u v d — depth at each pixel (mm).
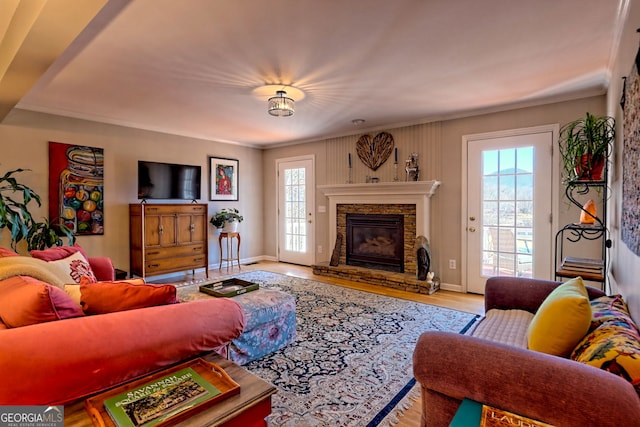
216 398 1065
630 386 973
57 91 3207
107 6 1817
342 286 4383
